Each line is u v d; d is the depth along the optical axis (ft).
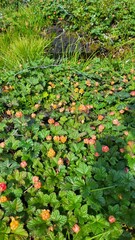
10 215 5.70
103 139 7.66
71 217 5.76
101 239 5.49
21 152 7.07
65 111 9.20
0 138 7.82
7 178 6.33
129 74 11.05
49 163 6.86
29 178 6.47
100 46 14.62
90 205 5.81
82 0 16.76
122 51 14.38
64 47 14.58
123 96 9.49
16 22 15.92
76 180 6.23
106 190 6.14
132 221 5.69
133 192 6.14
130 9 15.89
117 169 6.73
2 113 9.46
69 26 15.96
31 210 5.90
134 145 7.03
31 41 13.50
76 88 10.09
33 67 11.10
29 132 7.77
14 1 19.01
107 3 16.44
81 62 12.96
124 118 8.46
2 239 5.39
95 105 9.46
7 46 13.88
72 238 5.80
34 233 5.48
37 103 9.95
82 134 7.68
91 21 15.55
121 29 15.08
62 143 7.44
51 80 10.82
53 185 6.34
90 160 7.06
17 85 10.44
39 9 16.65
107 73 11.30
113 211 5.80
